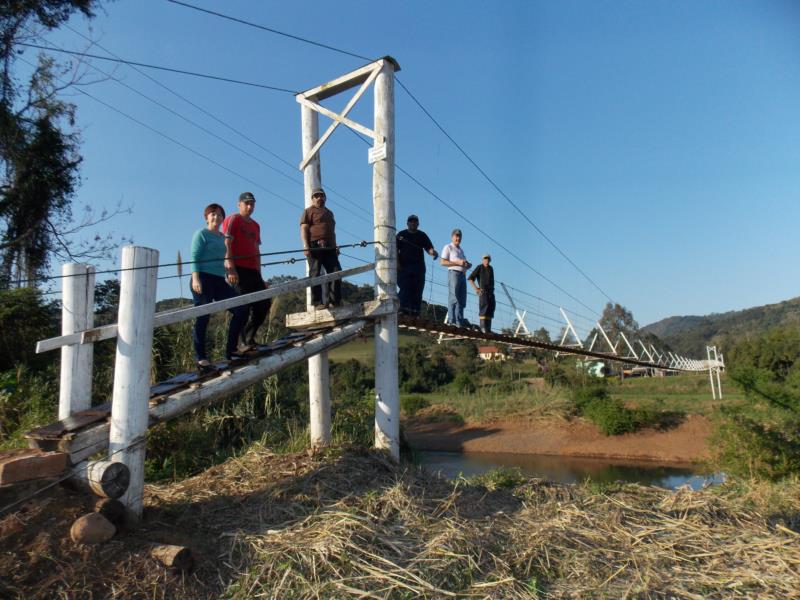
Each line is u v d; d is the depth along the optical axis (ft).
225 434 32.45
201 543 13.53
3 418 24.66
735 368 61.05
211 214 18.31
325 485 17.19
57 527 12.16
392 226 23.58
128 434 13.84
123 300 14.17
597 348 141.90
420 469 21.52
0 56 48.39
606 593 13.35
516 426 101.30
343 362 117.29
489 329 36.37
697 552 16.12
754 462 49.21
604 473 73.05
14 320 33.99
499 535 15.80
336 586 12.11
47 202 51.65
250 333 19.97
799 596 13.76
